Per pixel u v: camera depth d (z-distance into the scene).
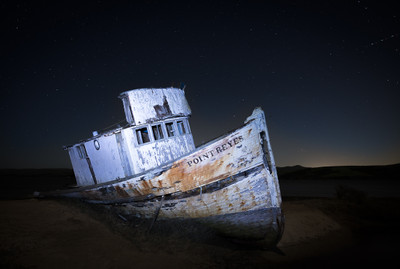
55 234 6.82
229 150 7.08
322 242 6.98
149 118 8.35
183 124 9.34
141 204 8.17
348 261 5.91
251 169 7.09
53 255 5.73
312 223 7.96
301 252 6.58
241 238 7.52
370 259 5.90
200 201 7.47
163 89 8.95
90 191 8.98
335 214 8.62
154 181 7.50
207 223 7.66
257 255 6.65
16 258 5.47
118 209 8.86
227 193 7.23
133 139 8.24
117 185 8.10
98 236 6.95
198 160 7.20
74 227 7.38
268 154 7.13
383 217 8.21
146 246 6.75
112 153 8.89
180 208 7.75
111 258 5.89
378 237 6.98
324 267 5.76
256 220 7.23
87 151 9.98
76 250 6.06
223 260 6.31
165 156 8.56
